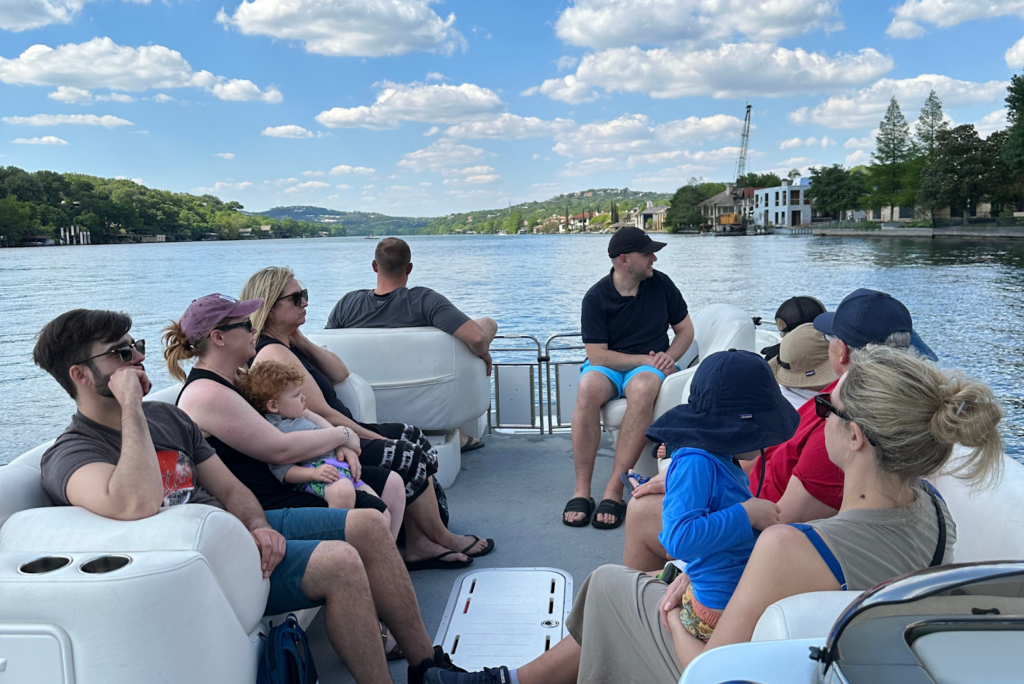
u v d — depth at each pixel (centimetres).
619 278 412
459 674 204
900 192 8469
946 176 7038
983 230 6619
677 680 160
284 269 326
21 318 2084
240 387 269
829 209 10244
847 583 124
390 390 408
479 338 411
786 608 112
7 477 181
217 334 253
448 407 413
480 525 362
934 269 3625
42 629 140
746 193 12938
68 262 5588
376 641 200
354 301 429
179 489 205
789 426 172
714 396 172
